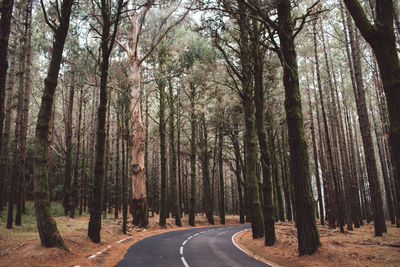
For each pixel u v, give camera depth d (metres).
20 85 15.59
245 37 16.19
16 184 14.74
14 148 14.41
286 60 10.79
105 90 12.38
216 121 30.08
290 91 10.52
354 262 7.92
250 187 15.84
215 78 25.23
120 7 11.75
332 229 19.05
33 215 21.14
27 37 16.19
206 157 32.78
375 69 20.45
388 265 7.46
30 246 8.38
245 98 16.67
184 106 28.92
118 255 9.73
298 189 9.88
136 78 22.03
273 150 28.77
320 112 34.97
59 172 35.72
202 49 23.08
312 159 41.31
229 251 12.13
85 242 10.84
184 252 11.30
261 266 8.62
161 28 22.95
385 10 5.93
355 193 25.11
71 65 21.69
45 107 9.12
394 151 5.53
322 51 26.77
